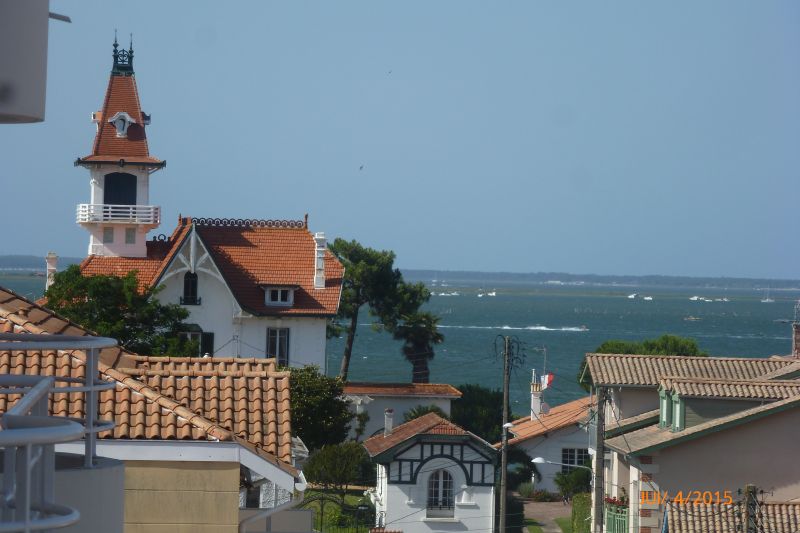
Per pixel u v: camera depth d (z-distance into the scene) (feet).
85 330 230.68
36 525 73.56
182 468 191.72
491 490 581.53
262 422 217.15
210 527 191.11
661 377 499.10
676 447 447.01
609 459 543.80
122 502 120.26
